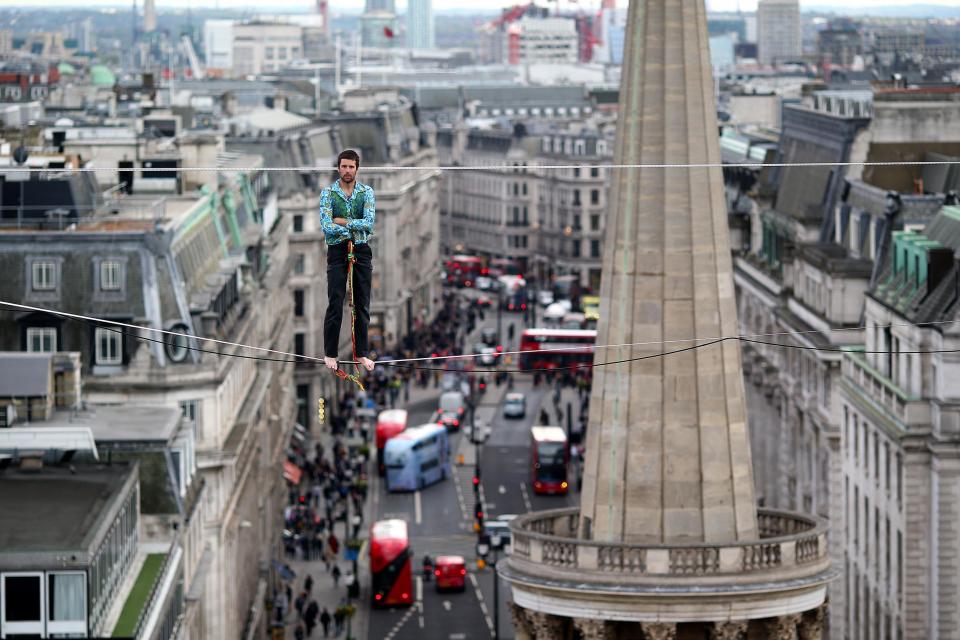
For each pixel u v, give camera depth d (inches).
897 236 4820.4
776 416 6432.1
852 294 5477.4
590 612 1465.3
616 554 1464.1
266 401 5999.0
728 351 1496.1
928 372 4416.8
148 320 4630.9
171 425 3774.6
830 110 7160.4
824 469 5580.7
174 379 4606.3
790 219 6569.9
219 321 4963.1
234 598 4687.5
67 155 6343.5
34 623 2837.1
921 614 4407.0
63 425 3654.0
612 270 1513.3
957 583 4350.4
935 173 6309.1
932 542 4367.6
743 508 1491.1
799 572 1467.8
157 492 3617.1
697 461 1487.5
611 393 1498.5
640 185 1510.8
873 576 4771.2
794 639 1485.0
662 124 1519.4
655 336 1499.8
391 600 5959.6
